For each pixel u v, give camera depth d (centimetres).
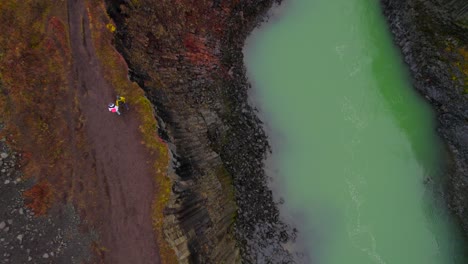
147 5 3316
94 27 3044
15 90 2881
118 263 2689
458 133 3475
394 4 3778
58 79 2962
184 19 3562
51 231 2708
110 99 2953
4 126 2825
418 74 3656
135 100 2958
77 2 3078
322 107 3784
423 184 3503
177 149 3016
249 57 3988
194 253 2883
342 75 3850
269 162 3678
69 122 2908
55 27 3022
